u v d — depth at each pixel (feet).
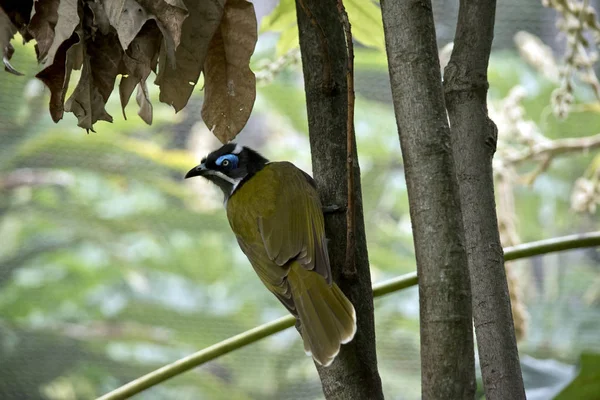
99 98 18.97
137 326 56.29
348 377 17.21
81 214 56.49
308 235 19.79
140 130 53.78
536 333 51.26
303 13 19.36
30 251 56.80
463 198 16.96
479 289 16.65
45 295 56.13
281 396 56.39
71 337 55.83
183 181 55.83
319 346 17.34
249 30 19.35
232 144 25.04
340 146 19.38
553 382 23.36
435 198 14.23
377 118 54.85
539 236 55.11
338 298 18.06
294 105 54.95
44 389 55.16
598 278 51.80
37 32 18.61
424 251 14.15
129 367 56.03
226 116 19.90
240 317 56.90
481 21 17.33
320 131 19.47
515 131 35.53
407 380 53.11
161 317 56.59
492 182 17.08
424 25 14.87
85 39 18.52
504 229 31.94
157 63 19.15
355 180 18.57
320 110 19.36
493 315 16.52
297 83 53.57
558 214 54.80
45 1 18.43
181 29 18.01
